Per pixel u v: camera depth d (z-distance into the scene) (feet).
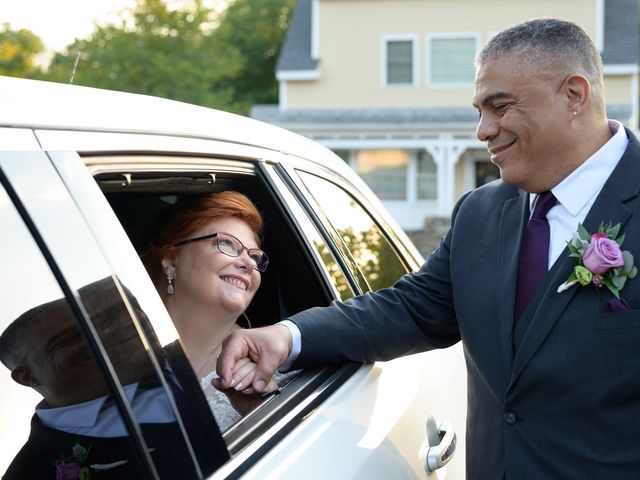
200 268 6.55
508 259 6.03
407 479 6.02
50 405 3.86
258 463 4.58
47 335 3.79
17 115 3.96
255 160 6.45
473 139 79.15
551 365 5.53
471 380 6.40
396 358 6.79
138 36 78.43
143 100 5.30
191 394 4.31
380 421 6.06
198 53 82.02
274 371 5.89
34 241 3.77
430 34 78.48
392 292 6.84
